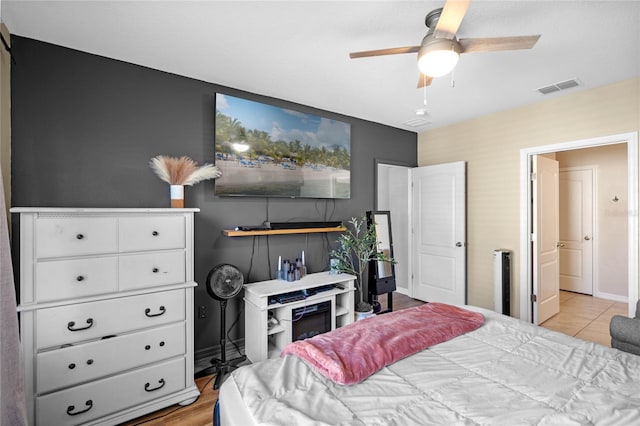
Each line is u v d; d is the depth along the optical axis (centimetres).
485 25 191
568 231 504
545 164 361
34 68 207
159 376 208
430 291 432
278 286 276
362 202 388
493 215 370
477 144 384
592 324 356
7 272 133
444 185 410
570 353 149
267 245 311
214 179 275
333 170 348
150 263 205
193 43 212
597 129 288
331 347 148
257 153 292
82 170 222
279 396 120
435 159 432
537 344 160
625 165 450
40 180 208
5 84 191
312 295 282
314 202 345
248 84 280
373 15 181
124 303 195
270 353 266
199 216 270
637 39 205
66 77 217
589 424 99
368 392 122
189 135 265
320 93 301
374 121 397
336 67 247
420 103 330
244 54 226
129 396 196
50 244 173
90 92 225
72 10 176
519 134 344
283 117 309
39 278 171
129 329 197
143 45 214
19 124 202
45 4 170
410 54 227
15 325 137
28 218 168
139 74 243
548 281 368
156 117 250
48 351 173
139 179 243
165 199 253
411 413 109
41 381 171
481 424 102
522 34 200
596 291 475
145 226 203
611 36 202
